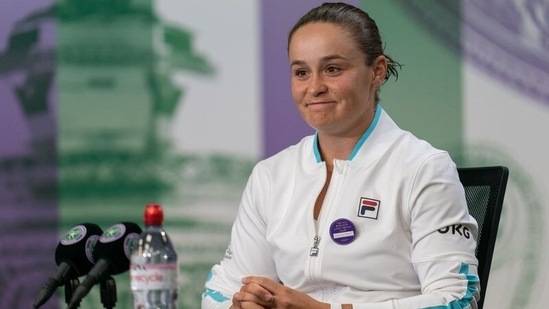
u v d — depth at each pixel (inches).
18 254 521.3
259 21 542.3
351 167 315.3
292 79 317.7
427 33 557.9
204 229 535.8
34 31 524.4
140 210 532.1
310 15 316.2
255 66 541.6
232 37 539.8
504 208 562.3
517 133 567.2
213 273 343.6
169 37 535.2
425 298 285.3
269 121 542.9
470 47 562.9
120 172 530.9
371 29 316.2
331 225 308.8
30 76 523.2
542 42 571.8
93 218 529.0
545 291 566.3
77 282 261.1
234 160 539.5
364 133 320.2
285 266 319.3
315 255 309.1
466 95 561.9
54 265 524.1
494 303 560.1
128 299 530.9
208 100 538.0
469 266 295.0
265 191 334.6
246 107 540.7
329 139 323.0
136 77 532.7
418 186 302.5
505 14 566.9
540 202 567.5
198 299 534.0
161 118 534.0
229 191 539.2
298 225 318.3
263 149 542.3
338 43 305.6
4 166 520.7
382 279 303.3
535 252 565.6
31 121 523.8
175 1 536.4
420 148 313.7
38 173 523.8
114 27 531.5
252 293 284.8
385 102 552.4
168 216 532.7
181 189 534.9
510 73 566.9
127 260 253.3
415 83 555.8
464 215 302.7
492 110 565.0
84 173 528.1
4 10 521.3
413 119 555.2
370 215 306.5
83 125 528.4
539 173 568.7
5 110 521.0
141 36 533.3
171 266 231.8
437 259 293.3
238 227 342.6
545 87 571.5
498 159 565.3
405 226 305.1
